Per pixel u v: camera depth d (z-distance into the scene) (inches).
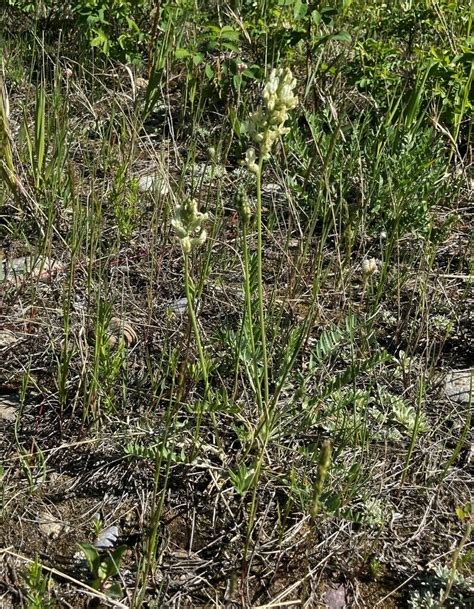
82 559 82.0
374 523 85.4
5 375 105.3
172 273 126.5
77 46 194.5
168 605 77.1
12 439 95.6
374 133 153.8
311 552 82.7
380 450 96.0
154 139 165.8
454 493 91.4
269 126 68.3
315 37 169.6
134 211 134.6
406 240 134.8
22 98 176.2
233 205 140.9
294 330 100.9
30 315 114.9
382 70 165.0
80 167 152.1
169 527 86.0
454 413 102.3
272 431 92.7
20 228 135.3
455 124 153.2
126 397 99.5
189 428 95.9
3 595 77.3
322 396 93.3
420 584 81.3
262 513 87.4
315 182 140.1
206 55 179.5
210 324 115.4
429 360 111.5
